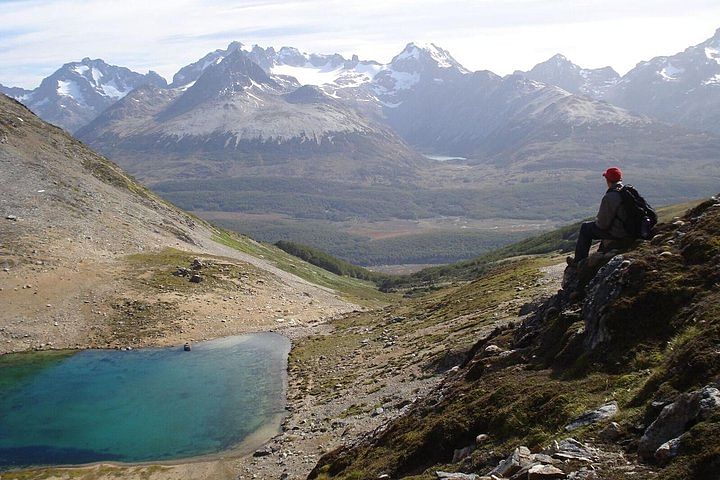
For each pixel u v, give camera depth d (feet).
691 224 67.46
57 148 430.20
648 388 47.19
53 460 127.95
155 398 167.12
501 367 74.13
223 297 285.43
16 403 164.25
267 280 337.11
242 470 115.55
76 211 346.33
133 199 427.33
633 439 42.57
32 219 312.09
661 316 56.44
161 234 377.91
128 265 299.58
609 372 55.26
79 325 234.99
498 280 243.81
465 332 155.94
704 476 33.37
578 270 76.43
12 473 121.39
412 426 74.90
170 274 296.71
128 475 118.52
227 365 200.64
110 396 169.27
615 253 71.31
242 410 155.02
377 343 198.70
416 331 195.11
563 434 48.19
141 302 258.37
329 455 91.86
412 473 61.77
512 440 53.26
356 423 118.83
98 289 264.52
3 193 328.08
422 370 138.82
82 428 145.69
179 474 118.32
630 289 61.05
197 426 145.07
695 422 38.11
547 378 61.93
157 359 208.23
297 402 155.74
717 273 55.77
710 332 46.52
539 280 200.03
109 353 214.90
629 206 71.97
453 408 68.54
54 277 263.29
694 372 43.45
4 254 268.62
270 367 197.36
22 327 225.97
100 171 439.22
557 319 71.97
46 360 205.77
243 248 522.88
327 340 225.56
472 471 51.90
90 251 303.48
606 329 59.26
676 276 58.90
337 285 600.80
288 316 279.90
